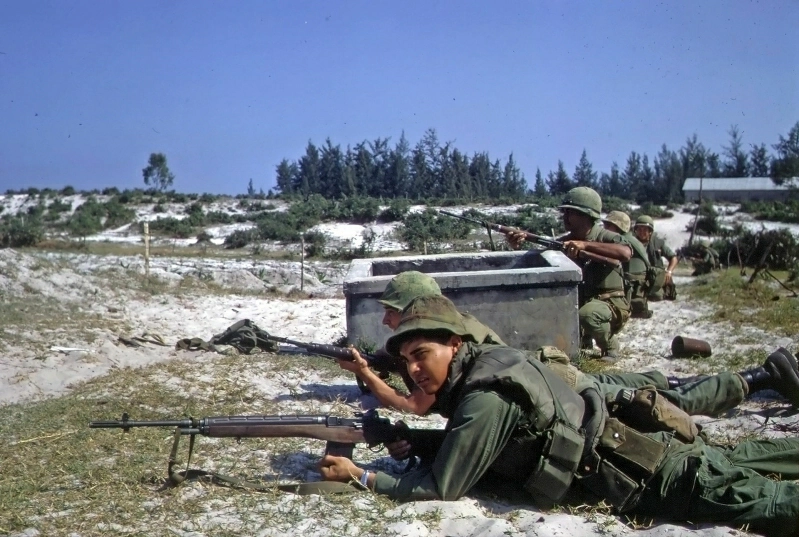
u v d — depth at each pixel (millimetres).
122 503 4461
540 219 30766
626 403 4762
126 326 11211
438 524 4219
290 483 4820
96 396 7258
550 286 8102
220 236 39156
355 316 7984
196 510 4391
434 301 4602
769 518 4230
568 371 4828
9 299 11773
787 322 11008
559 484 4379
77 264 17547
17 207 52906
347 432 4730
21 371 8383
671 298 13141
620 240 8852
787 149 63375
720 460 4492
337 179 62125
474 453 4395
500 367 4418
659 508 4426
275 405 7141
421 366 4570
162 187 61969
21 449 5578
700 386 5684
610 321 8727
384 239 35844
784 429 6211
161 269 19562
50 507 4438
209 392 7520
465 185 56188
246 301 14312
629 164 67812
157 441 5684
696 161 71000
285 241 36500
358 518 4285
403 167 58781
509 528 4156
